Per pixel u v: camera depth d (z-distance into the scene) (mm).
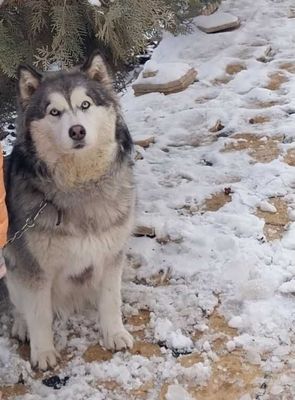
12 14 2143
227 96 3273
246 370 1692
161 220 2334
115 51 2271
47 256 1722
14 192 1755
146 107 3285
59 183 1691
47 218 1688
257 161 2672
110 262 1807
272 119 2992
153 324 1892
